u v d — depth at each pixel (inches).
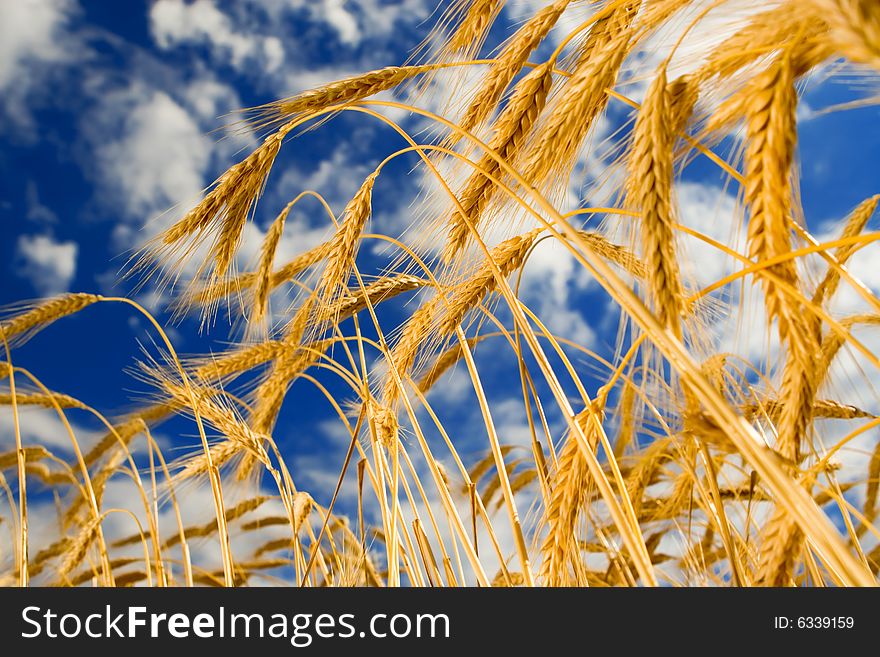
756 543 93.1
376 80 115.4
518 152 101.7
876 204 110.3
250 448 162.9
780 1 58.1
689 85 68.9
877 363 53.1
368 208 143.3
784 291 64.6
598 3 92.7
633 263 88.2
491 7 105.7
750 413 88.0
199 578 220.8
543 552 91.4
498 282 95.4
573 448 91.5
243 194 138.3
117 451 240.5
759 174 63.1
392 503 127.7
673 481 133.0
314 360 173.9
